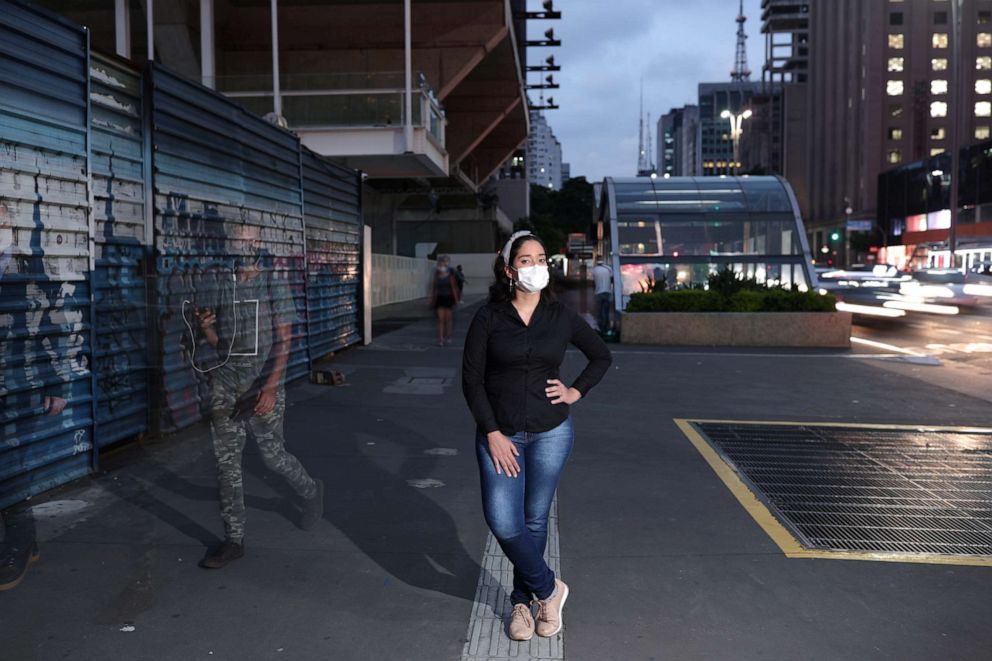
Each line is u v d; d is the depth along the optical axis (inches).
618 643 132.9
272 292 169.6
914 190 3659.0
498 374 132.3
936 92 4224.9
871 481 234.2
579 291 1696.6
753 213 783.7
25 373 197.5
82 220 221.1
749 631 137.3
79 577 155.9
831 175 4886.8
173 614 141.5
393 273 1277.1
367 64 1072.2
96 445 226.2
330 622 139.3
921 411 350.0
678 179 824.3
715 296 641.6
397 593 151.4
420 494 214.2
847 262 4247.0
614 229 781.3
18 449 194.9
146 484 218.2
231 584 154.3
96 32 983.0
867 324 852.0
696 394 389.7
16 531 152.6
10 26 190.7
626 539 182.1
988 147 2972.4
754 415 337.1
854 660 127.8
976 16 4202.8
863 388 413.7
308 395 371.9
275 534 181.8
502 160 1889.8
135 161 255.0
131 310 251.6
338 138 804.0
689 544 179.2
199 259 296.4
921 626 139.9
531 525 136.3
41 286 203.9
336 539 179.3
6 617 139.0
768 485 229.3
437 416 323.6
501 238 2282.2
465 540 179.9
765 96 7249.0
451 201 1905.8
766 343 625.0
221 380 162.6
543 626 133.6
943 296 1250.6
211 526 186.1
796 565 167.2
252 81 799.7
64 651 128.0
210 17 827.4
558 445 133.6
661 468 246.5
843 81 4690.0
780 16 7278.5
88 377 222.2
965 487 228.2
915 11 4224.9
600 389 401.4
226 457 164.4
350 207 564.1
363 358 520.1
